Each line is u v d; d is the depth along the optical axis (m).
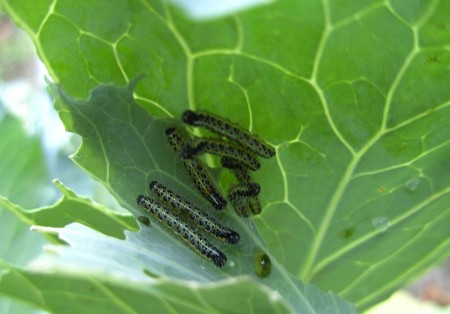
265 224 0.27
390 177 0.26
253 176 0.26
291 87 0.24
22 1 0.24
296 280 0.27
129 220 0.27
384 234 0.27
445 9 0.23
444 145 0.25
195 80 0.25
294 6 0.23
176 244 0.26
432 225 0.28
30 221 0.28
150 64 0.25
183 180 0.26
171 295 0.22
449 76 0.24
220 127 0.25
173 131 0.26
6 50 0.94
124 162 0.26
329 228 0.27
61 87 0.26
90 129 0.26
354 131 0.25
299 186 0.26
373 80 0.24
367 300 0.29
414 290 0.65
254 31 0.23
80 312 0.23
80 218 0.28
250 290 0.21
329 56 0.24
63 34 0.25
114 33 0.24
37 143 0.40
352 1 0.23
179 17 0.23
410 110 0.25
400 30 0.23
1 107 0.40
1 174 0.39
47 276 0.22
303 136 0.25
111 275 0.21
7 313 0.36
